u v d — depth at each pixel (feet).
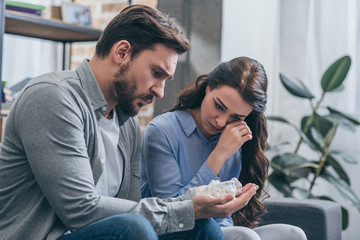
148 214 3.59
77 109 3.72
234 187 4.14
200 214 3.75
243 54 9.91
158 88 4.00
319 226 5.94
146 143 5.21
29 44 11.66
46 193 3.50
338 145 9.37
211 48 10.05
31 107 3.55
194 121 5.35
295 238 4.75
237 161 5.43
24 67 11.63
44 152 3.48
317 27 9.49
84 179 3.52
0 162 3.70
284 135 9.52
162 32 3.85
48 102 3.56
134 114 4.13
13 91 8.93
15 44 11.54
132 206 3.64
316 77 9.52
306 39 9.40
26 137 3.52
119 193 4.51
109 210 3.54
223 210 3.77
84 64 4.07
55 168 3.46
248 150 5.40
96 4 11.49
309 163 8.25
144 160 5.20
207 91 5.13
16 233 3.55
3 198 3.65
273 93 9.65
